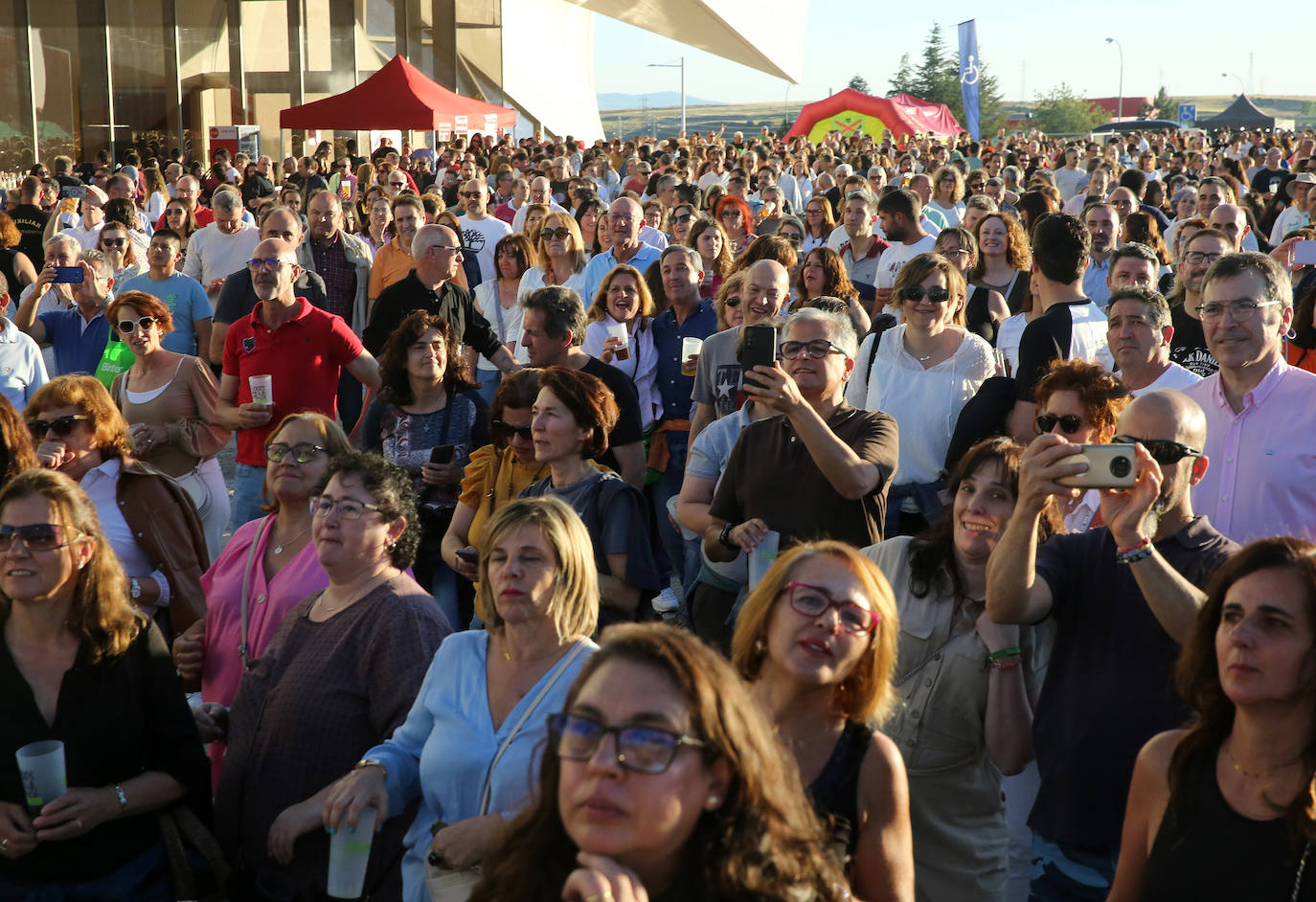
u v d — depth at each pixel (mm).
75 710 3359
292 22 31578
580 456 4543
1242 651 2248
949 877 3299
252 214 16000
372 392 6613
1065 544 3191
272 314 6332
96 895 3346
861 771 2555
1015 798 3541
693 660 1997
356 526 3613
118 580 3441
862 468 4121
